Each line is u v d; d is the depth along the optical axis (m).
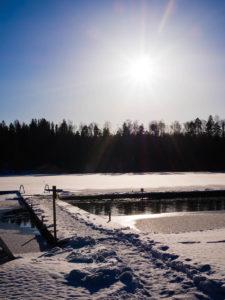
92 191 42.78
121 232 14.82
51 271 9.13
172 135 120.12
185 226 23.69
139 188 46.75
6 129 115.06
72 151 114.25
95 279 8.27
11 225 22.58
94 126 124.94
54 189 14.62
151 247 11.34
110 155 114.50
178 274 8.55
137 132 123.50
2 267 9.64
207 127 123.81
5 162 107.69
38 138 114.81
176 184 53.91
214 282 7.48
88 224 18.11
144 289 7.68
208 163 110.75
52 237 15.28
